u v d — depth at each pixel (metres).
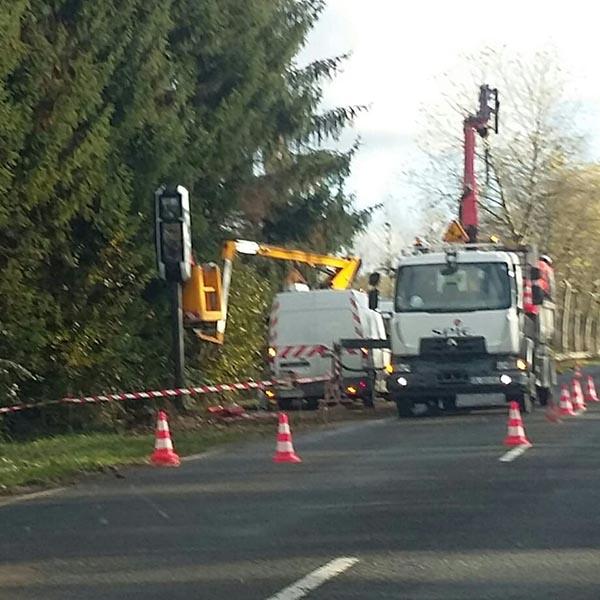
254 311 62.94
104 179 46.62
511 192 106.31
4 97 40.78
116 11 49.34
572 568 18.73
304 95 72.56
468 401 57.56
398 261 49.22
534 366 52.44
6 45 40.59
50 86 44.00
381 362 60.00
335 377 57.41
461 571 18.62
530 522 22.80
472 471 30.36
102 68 46.97
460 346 48.12
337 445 38.00
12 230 43.28
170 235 45.28
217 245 61.62
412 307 48.59
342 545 20.86
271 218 74.75
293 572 18.75
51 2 46.97
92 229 48.31
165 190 45.25
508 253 49.47
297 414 54.53
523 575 18.28
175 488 28.47
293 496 26.69
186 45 59.88
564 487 27.28
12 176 41.69
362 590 17.47
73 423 48.34
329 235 76.62
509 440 36.78
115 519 24.09
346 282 68.19
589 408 54.16
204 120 61.00
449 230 61.22
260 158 70.75
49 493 28.16
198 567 19.27
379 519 23.44
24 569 19.39
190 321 53.50
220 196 63.72
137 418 51.41
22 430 46.62
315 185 75.50
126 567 19.39
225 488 28.27
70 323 47.47
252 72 63.84
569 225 109.12
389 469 31.14
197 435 43.34
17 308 43.47
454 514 23.84
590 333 166.88
